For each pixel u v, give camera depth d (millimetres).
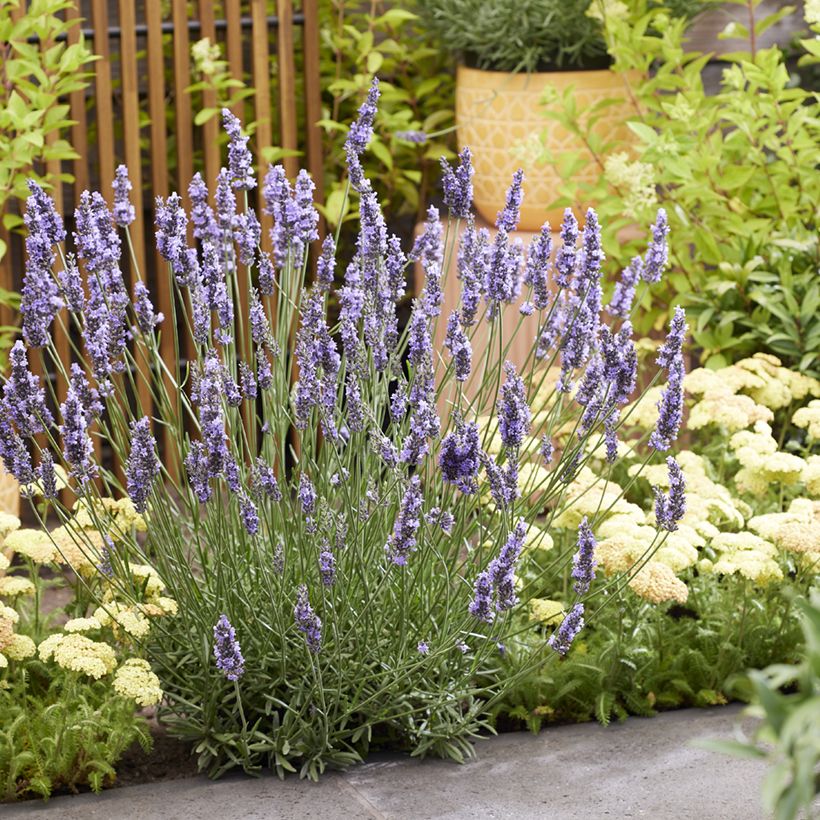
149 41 4793
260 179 5016
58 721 2980
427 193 5770
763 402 4207
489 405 4508
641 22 4727
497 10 4965
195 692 3092
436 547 3061
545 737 3213
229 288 3227
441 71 5781
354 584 3053
